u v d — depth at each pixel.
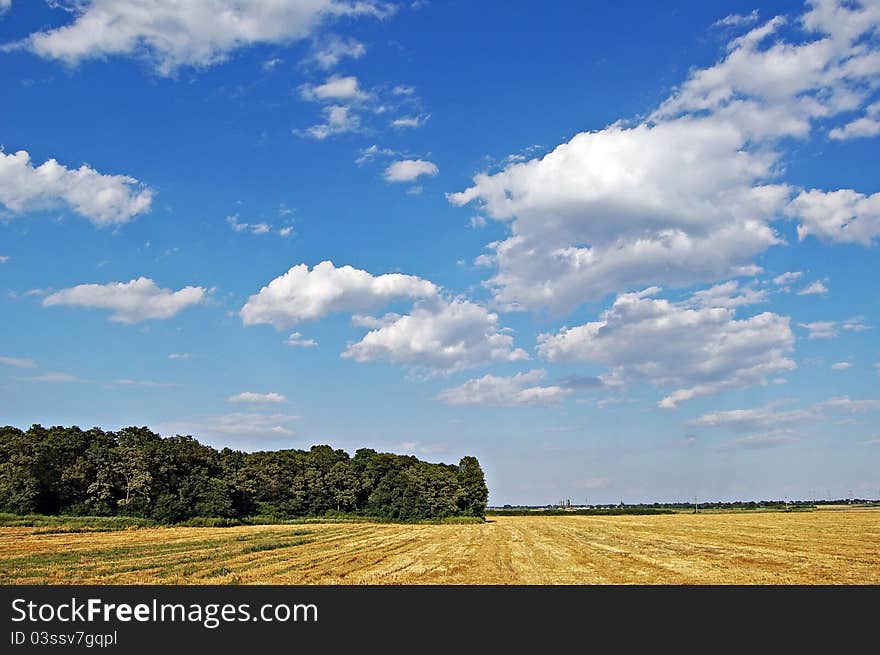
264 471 143.25
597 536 81.50
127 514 108.69
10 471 99.62
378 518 138.25
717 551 55.62
